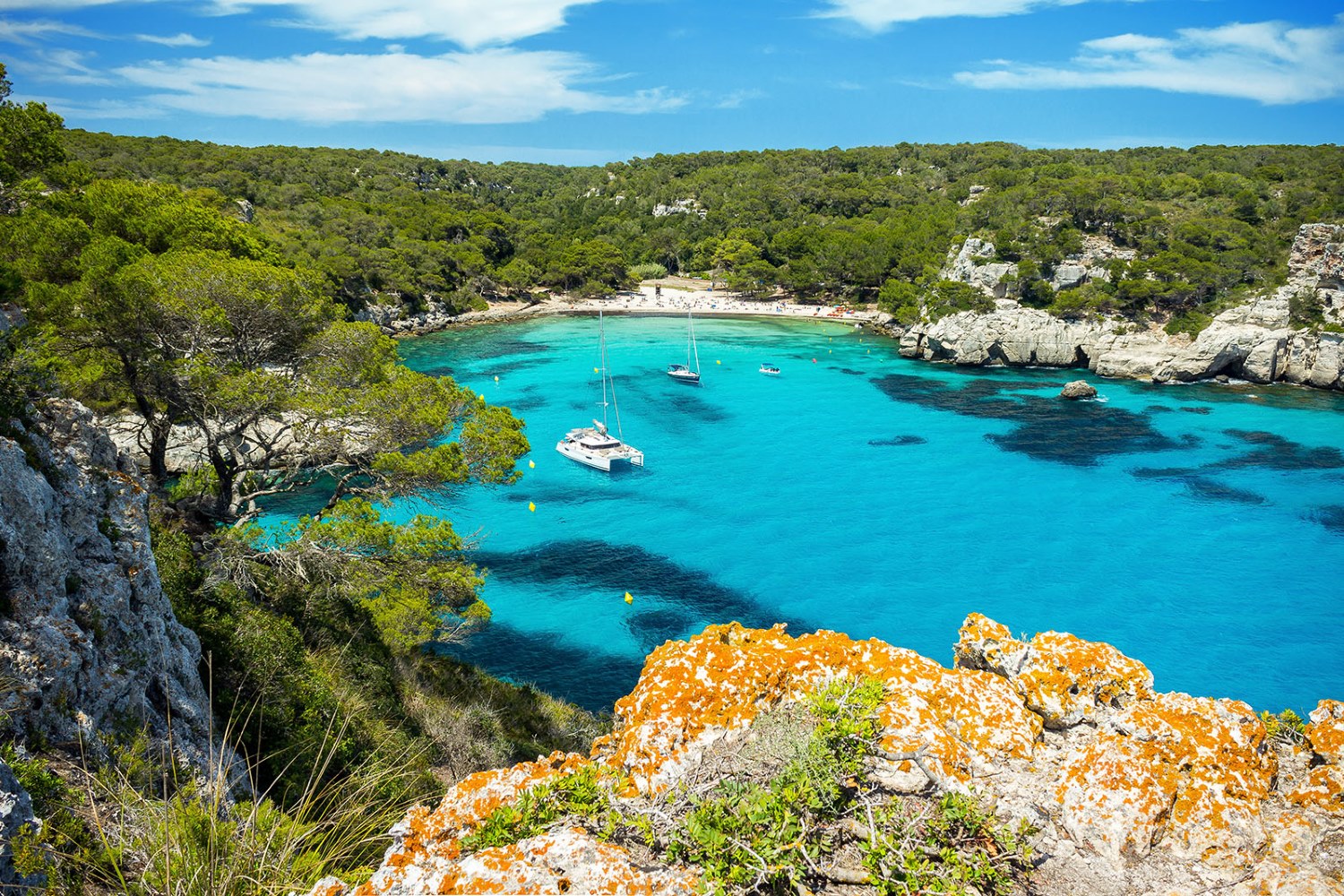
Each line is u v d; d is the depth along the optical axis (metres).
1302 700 41.81
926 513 65.25
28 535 10.97
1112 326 117.94
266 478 29.25
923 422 90.56
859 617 49.09
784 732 7.04
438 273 147.62
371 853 9.03
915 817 6.04
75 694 10.71
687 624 47.59
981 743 7.07
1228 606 50.81
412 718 20.88
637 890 5.32
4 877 7.27
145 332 27.02
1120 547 59.09
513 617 47.69
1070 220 141.75
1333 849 5.88
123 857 7.82
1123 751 6.49
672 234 199.75
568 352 124.06
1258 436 85.00
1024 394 103.81
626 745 7.30
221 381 26.38
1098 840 6.07
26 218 33.28
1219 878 5.74
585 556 56.22
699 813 5.91
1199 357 109.38
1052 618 49.22
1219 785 6.30
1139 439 84.25
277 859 7.32
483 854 5.66
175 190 67.06
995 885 5.62
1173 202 149.00
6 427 12.43
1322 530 62.06
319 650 20.95
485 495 67.12
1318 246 112.69
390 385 28.17
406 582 25.81
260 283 29.78
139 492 14.44
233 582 20.34
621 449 75.88
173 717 12.62
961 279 139.25
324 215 142.50
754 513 64.81
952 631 47.75
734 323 152.12
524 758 22.06
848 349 131.00
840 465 76.31
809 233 180.25
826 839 5.97
